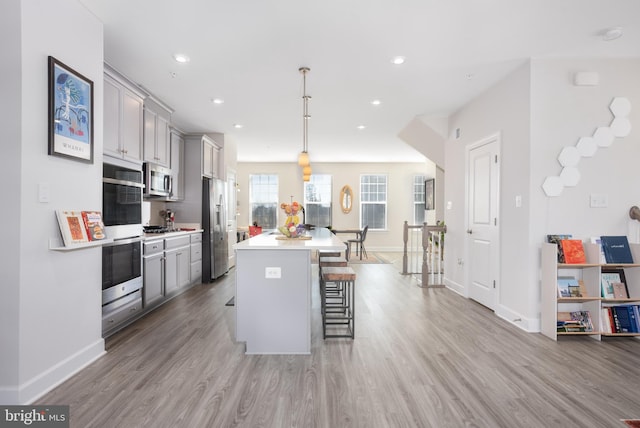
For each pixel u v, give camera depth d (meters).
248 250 2.72
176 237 4.45
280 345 2.71
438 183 7.40
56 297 2.18
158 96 4.23
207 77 3.64
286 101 4.41
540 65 3.21
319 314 3.82
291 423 1.80
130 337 3.05
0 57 1.90
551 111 3.21
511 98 3.52
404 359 2.61
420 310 3.95
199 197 5.48
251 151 8.12
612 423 1.82
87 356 2.48
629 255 3.09
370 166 9.88
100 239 2.46
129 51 3.06
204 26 2.66
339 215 9.88
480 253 4.19
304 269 2.72
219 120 5.31
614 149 3.24
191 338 3.03
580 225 3.23
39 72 2.03
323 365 2.50
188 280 4.86
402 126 5.66
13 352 1.90
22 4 1.91
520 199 3.37
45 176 2.08
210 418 1.84
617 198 3.24
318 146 7.46
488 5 2.38
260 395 2.08
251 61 3.26
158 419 1.82
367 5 2.38
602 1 2.34
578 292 3.11
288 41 2.88
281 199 9.86
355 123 5.49
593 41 2.89
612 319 3.08
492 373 2.38
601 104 3.22
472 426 1.79
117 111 3.20
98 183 2.59
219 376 2.32
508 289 3.58
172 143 5.08
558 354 2.72
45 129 2.07
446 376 2.34
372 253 9.34
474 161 4.32
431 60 3.24
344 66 3.37
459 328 3.33
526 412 1.91
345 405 1.98
